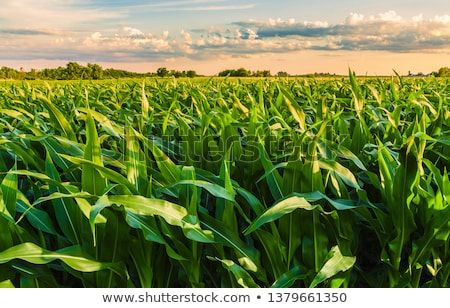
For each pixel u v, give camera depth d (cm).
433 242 202
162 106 504
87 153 198
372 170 274
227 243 195
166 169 227
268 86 716
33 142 291
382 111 424
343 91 657
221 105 401
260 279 200
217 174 268
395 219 204
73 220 200
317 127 325
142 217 191
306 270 204
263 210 207
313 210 203
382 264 234
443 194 206
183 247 194
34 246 176
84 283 195
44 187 228
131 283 193
